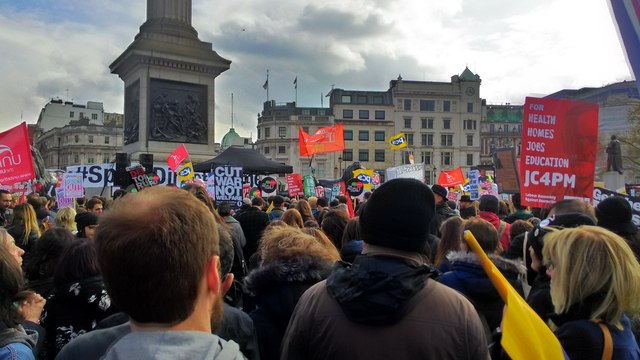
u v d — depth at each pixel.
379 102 96.88
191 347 1.39
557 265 2.67
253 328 3.09
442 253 4.89
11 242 4.11
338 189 19.45
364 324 2.09
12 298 2.70
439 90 98.50
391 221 2.21
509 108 106.25
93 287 3.55
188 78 27.05
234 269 6.10
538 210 9.52
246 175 19.48
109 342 2.13
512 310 2.13
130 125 27.45
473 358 2.08
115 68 28.78
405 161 96.50
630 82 40.69
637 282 2.49
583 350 2.46
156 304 1.45
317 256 3.49
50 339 3.58
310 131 94.00
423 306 2.10
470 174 16.44
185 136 26.70
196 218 1.57
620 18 3.90
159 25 27.16
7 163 9.73
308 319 2.25
